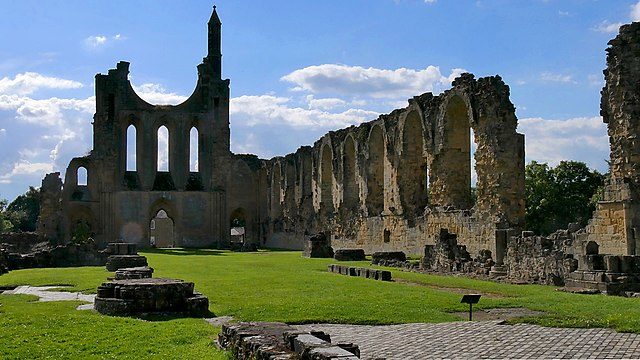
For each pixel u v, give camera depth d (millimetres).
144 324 15977
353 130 57781
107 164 76688
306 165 70812
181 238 79250
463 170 42188
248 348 11391
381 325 16328
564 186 65250
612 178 27875
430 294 21375
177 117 81125
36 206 122812
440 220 41844
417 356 12609
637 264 22594
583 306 18250
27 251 55156
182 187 80438
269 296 21188
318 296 21094
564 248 26547
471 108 37938
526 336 14438
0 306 19406
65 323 15883
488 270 29578
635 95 27359
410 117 47812
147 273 24984
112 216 76375
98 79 78125
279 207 79812
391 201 50031
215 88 82438
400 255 38906
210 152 81750
